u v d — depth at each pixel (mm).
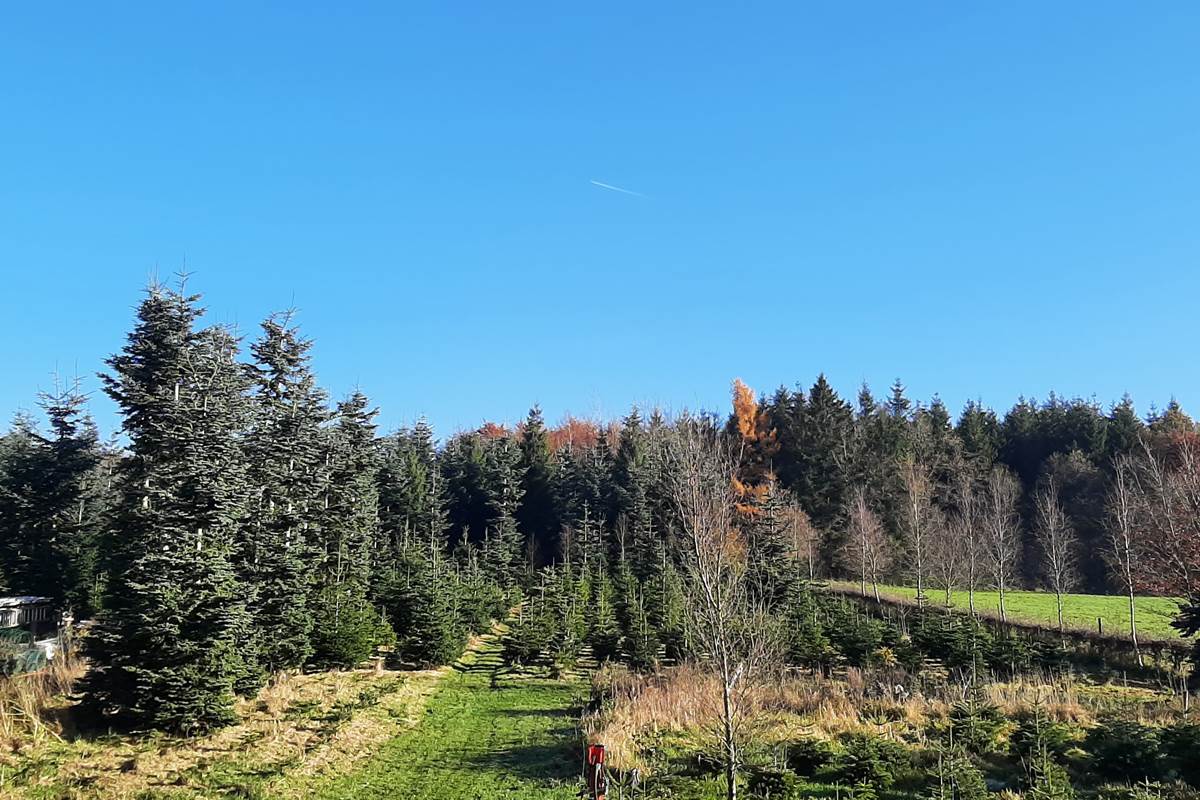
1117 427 80062
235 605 21469
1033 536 69188
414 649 34719
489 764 20156
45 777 15859
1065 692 24125
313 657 30516
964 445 81250
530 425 77312
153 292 29375
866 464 70250
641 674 30375
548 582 44375
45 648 28797
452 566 52000
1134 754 15945
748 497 57438
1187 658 30047
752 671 14281
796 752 17734
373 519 43656
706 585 14141
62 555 37750
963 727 18469
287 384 34281
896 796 15617
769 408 88500
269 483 30172
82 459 39312
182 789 16234
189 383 28141
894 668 31859
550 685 32250
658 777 17047
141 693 19359
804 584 43031
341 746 20969
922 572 51531
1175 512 34344
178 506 22500
